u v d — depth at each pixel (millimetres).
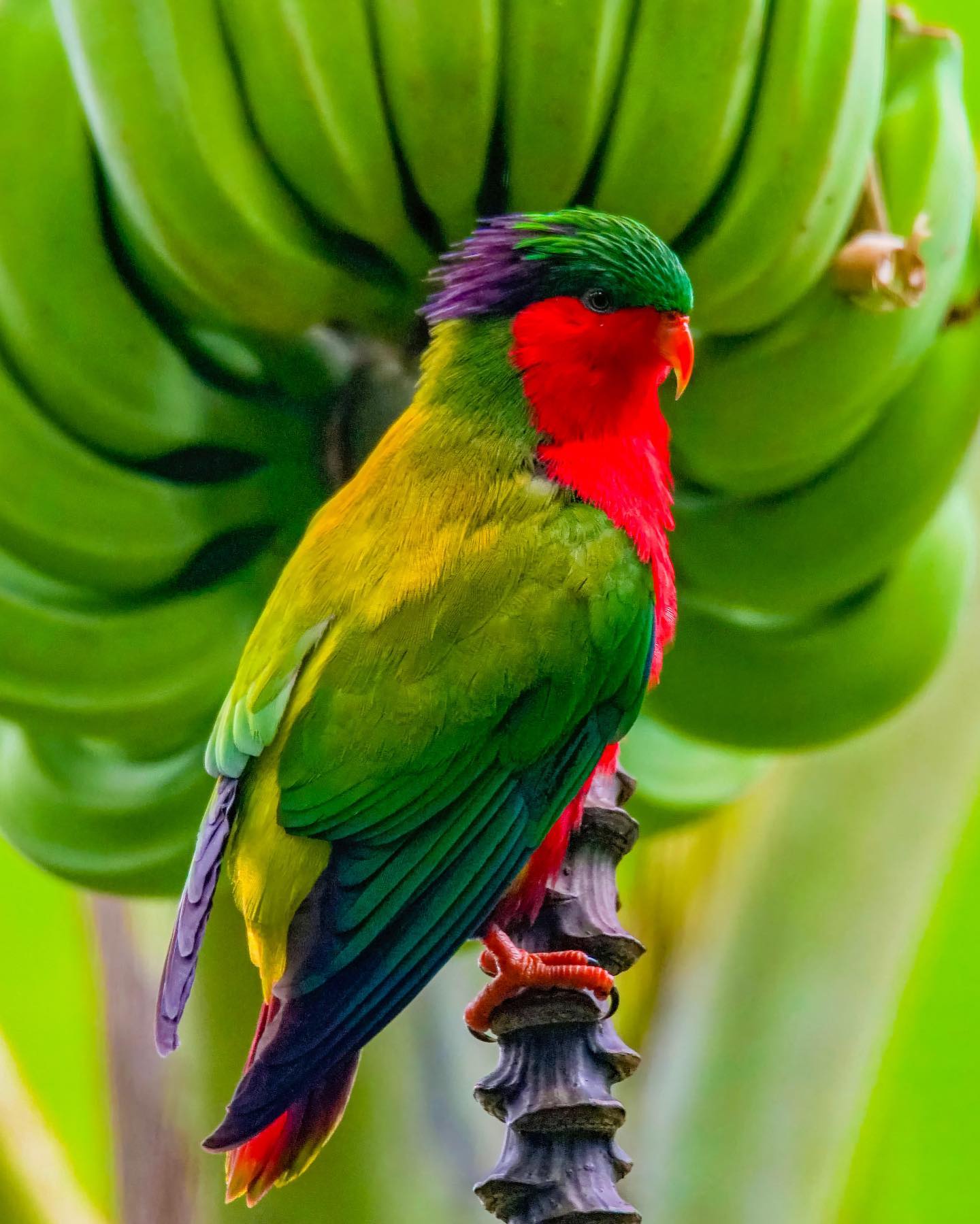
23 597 2645
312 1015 2588
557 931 2598
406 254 2641
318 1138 2586
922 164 2654
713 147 2627
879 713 2682
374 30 2619
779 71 2629
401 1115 2699
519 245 2641
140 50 2617
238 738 2617
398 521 2635
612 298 2635
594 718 2631
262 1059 2578
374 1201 2693
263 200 2625
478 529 2631
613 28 2621
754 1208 2699
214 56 2621
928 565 2682
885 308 2641
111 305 2639
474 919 2609
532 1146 2549
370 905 2604
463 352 2648
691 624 2682
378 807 2611
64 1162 2699
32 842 2678
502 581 2625
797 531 2666
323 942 2598
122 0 2617
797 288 2639
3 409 2637
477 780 2617
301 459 2660
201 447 2658
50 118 2637
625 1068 2559
